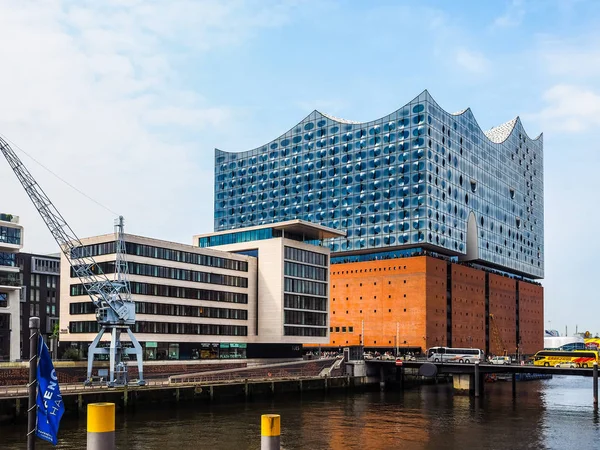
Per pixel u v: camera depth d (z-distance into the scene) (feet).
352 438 187.62
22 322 449.06
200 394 261.03
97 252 324.80
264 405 267.39
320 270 416.05
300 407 265.34
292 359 405.39
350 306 499.10
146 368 312.09
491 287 567.18
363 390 364.99
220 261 368.48
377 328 482.28
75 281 333.42
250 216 574.56
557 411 260.62
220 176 602.85
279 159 564.71
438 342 473.26
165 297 331.57
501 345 569.23
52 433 57.72
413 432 200.64
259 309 388.57
